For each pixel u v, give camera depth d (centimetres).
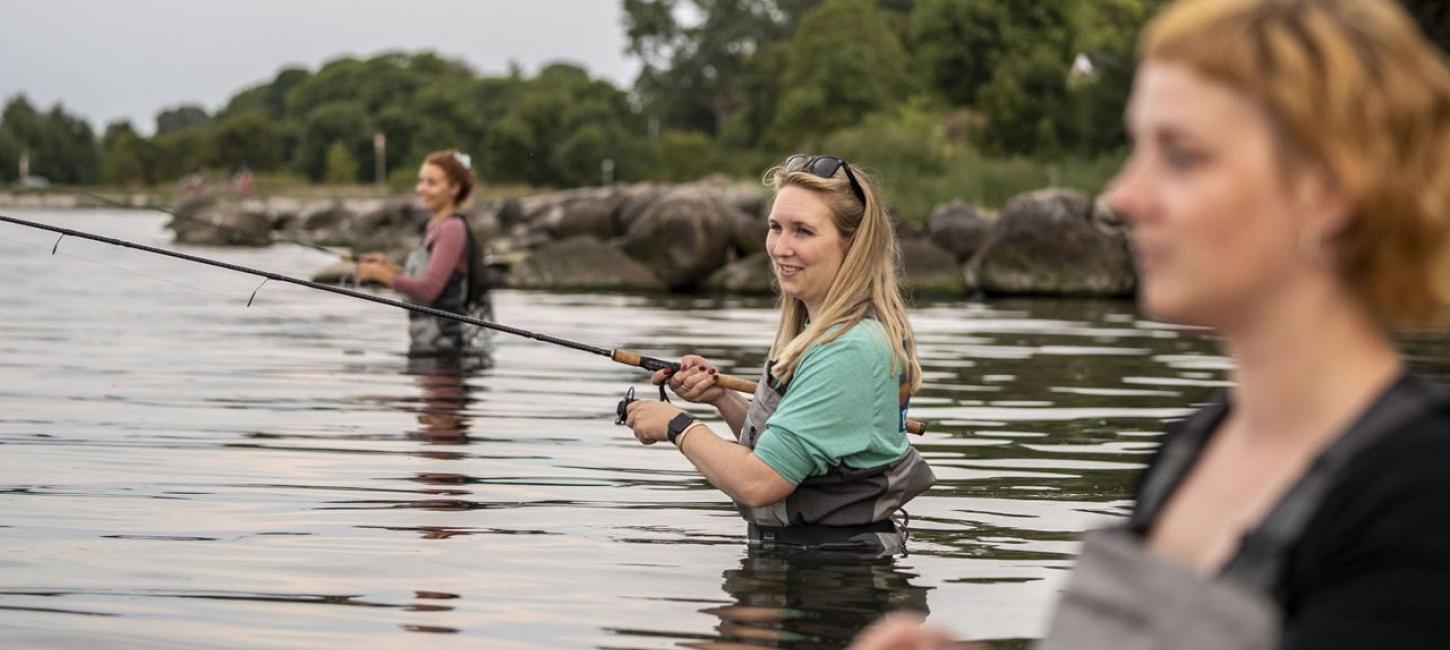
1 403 845
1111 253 2164
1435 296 126
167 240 3719
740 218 2431
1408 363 1097
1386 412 127
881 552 485
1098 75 5325
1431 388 129
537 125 10000
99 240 631
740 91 11619
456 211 1084
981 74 7175
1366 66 123
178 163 12519
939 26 7231
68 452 679
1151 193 130
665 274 2327
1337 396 130
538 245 2980
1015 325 1530
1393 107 123
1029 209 2223
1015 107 5512
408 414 822
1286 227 126
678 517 551
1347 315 129
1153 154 130
